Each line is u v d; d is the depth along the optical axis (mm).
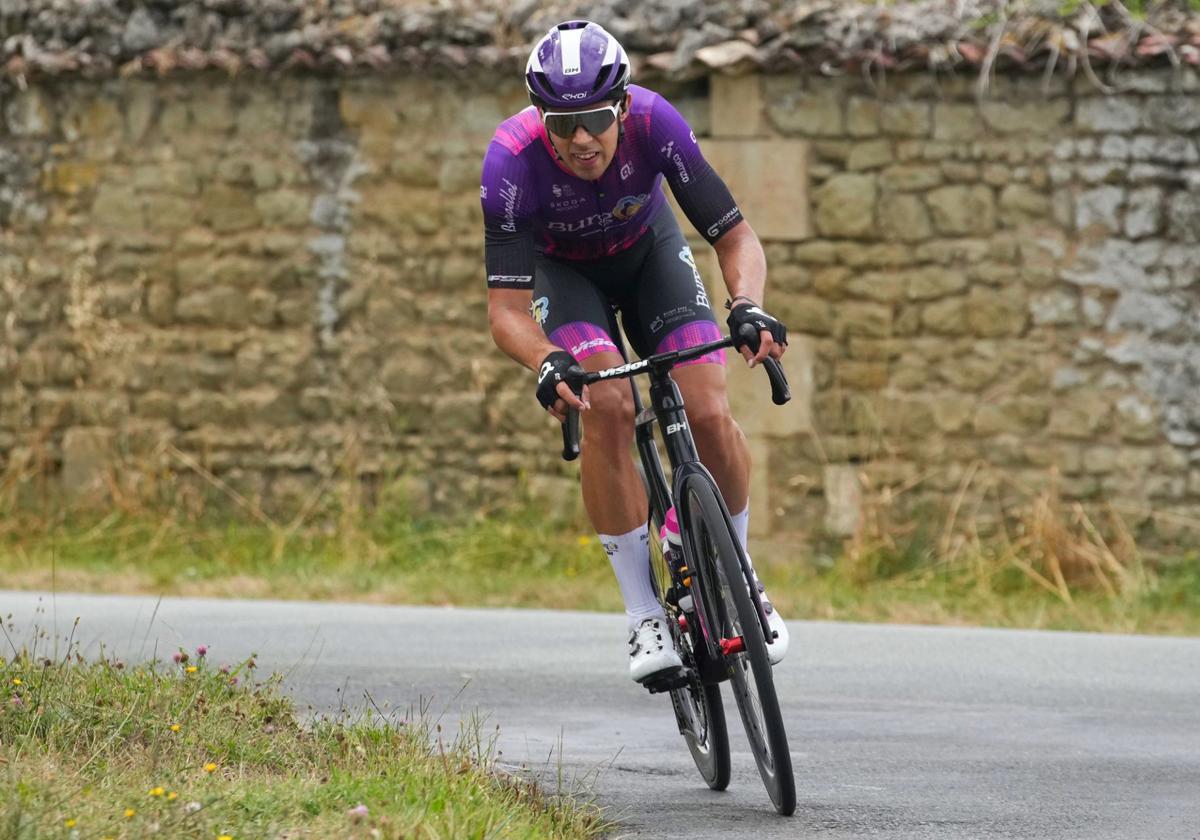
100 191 39094
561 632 26125
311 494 38062
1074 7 34625
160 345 38875
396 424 37844
